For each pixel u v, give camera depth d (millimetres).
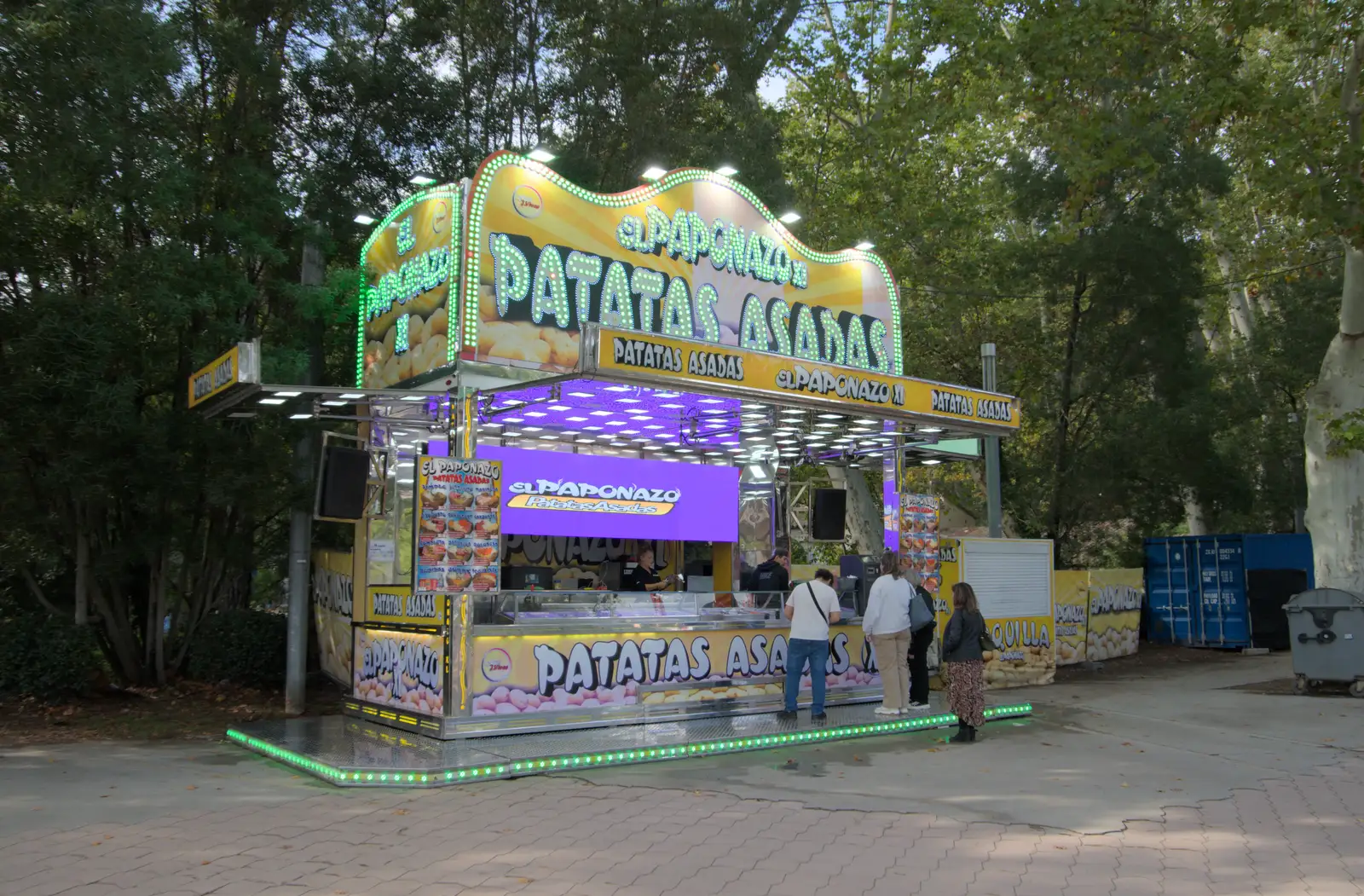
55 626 12172
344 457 10641
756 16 18203
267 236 13039
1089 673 17016
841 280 14938
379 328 12820
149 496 11930
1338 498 15328
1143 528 22312
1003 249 21906
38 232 11742
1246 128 15953
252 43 12992
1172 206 20609
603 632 10547
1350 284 15219
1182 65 15867
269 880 5695
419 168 15172
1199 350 23750
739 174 17766
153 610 13289
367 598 11336
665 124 17234
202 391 10469
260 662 13492
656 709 10688
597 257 12219
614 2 16984
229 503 12125
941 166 25688
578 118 17109
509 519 13117
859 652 12750
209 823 6953
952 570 14352
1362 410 14438
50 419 11125
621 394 11180
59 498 12242
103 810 7309
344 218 14148
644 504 14391
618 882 5707
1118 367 20672
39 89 10539
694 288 13117
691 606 11367
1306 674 14008
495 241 11305
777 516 16266
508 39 16422
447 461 9742
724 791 8016
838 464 16266
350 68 13977
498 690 9836
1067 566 22234
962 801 7758
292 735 9938
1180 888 5688
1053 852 6391
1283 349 24938
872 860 6164
